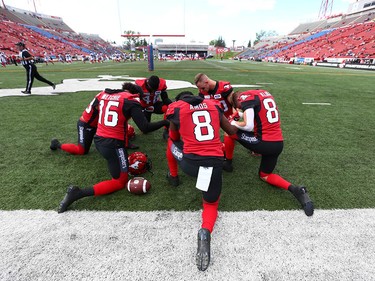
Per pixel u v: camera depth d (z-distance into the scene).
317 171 2.84
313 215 2.07
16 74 13.47
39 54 34.38
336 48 32.81
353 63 22.64
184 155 1.90
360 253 1.69
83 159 3.06
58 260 1.60
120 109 2.27
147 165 2.76
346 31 37.12
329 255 1.67
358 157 3.22
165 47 73.12
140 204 2.19
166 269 1.54
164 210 2.11
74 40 54.12
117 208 2.13
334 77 13.63
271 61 42.28
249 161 3.12
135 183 2.30
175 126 2.09
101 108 2.36
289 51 43.62
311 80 11.95
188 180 2.62
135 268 1.55
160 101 4.22
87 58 34.81
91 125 2.97
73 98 6.88
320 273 1.53
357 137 3.97
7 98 6.74
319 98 7.30
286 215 2.07
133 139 3.85
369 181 2.63
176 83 9.98
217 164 1.82
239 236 1.83
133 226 1.92
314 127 4.48
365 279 1.49
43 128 4.26
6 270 1.52
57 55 37.09
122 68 19.41
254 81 11.21
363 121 4.90
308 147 3.54
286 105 6.29
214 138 1.87
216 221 1.98
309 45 40.16
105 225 1.92
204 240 1.58
